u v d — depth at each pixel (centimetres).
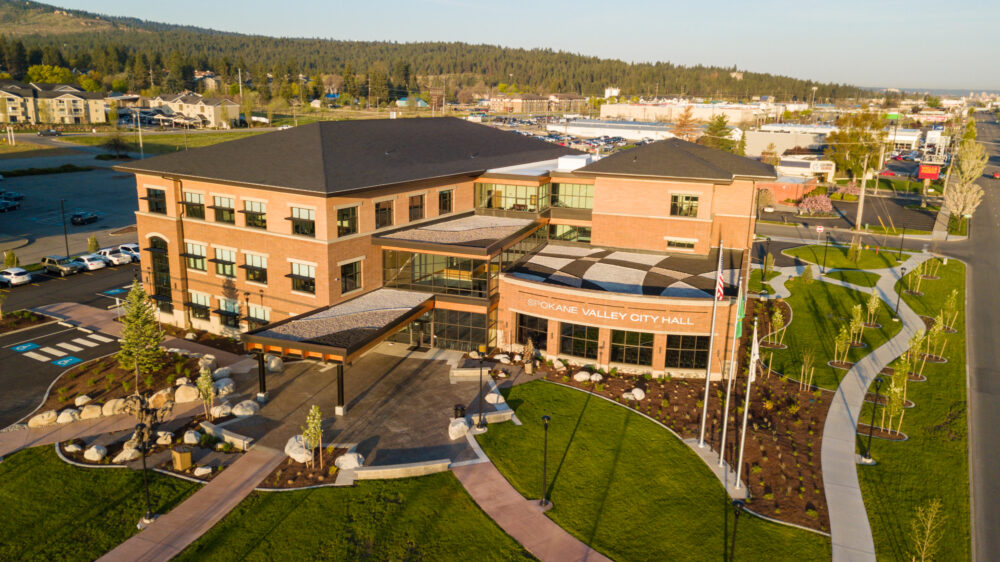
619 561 2797
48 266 7112
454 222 5894
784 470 3519
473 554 2812
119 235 8950
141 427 3069
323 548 2816
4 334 5288
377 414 3994
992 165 18138
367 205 5012
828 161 15100
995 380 4862
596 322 4681
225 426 3784
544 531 2978
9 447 3578
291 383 4412
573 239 6353
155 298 5688
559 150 8019
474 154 6631
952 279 7600
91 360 4819
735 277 5297
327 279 4728
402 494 3206
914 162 18900
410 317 4622
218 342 5262
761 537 2975
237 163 5241
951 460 3684
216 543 2830
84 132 19625
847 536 3002
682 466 3531
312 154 5206
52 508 3061
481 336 4969
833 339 5631
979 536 3044
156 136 19250
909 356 5044
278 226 4884
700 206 5725
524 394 4325
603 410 4144
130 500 3131
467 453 3581
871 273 7888
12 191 11362
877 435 3959
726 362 4650
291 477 3316
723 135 15588
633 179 5872
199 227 5334
